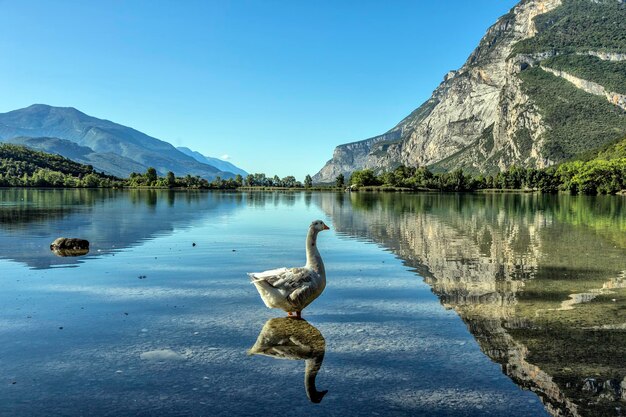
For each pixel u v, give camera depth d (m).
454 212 17.12
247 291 4.32
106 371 2.42
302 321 3.37
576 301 3.96
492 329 3.16
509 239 8.54
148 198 29.73
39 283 4.61
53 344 2.84
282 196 40.97
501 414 1.96
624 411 1.99
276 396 2.13
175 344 2.85
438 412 1.98
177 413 1.96
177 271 5.28
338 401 2.08
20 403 2.06
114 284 4.59
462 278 4.95
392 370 2.44
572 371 2.43
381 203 25.55
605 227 11.24
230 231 9.73
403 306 3.79
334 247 7.38
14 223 10.89
